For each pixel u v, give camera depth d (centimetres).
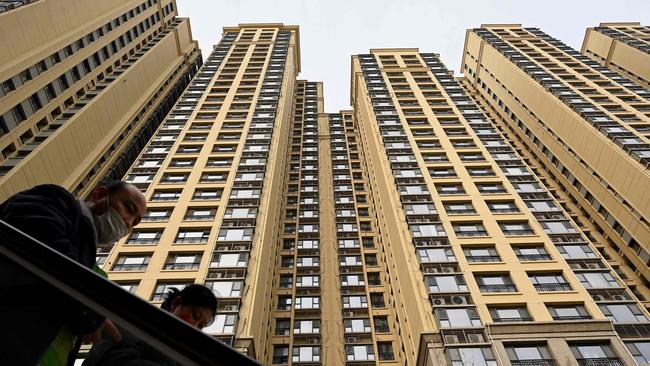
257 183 4556
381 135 5716
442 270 3416
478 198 4262
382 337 4459
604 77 7019
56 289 211
